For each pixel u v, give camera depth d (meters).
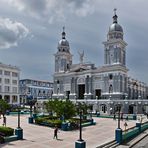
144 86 146.12
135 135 43.16
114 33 94.12
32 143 31.66
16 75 123.44
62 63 112.12
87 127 49.88
